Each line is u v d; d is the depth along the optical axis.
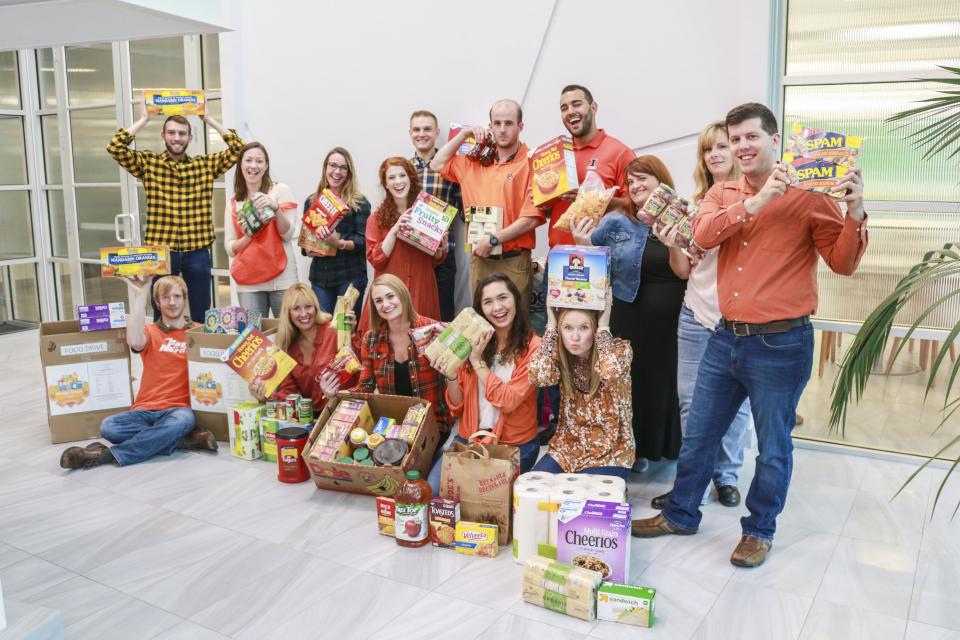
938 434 3.57
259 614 2.37
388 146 4.63
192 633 2.27
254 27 4.91
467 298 4.47
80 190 6.64
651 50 3.80
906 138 3.46
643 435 3.34
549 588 2.37
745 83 3.59
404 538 2.79
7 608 2.15
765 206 2.40
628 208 3.21
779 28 3.58
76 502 3.19
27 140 6.79
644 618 2.28
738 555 2.64
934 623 2.29
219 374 3.79
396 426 3.17
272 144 5.00
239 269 4.41
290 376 3.74
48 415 3.94
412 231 3.84
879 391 3.65
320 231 4.17
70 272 6.89
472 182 3.88
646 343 3.22
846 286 3.64
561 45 4.02
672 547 2.79
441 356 2.99
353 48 4.62
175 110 4.45
